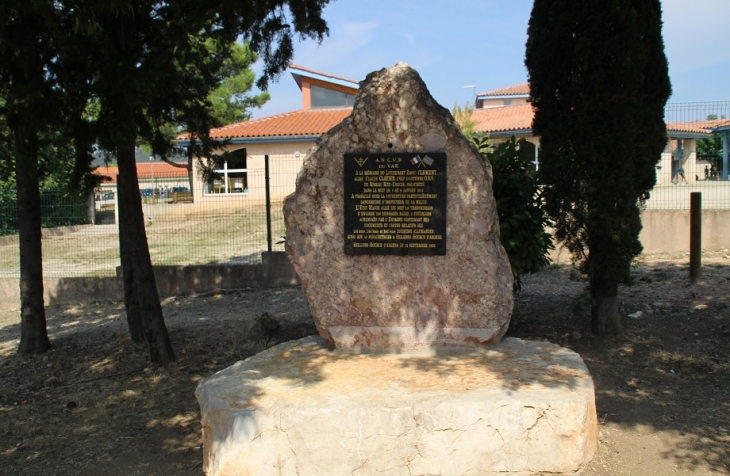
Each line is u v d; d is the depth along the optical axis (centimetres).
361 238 565
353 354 554
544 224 718
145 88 591
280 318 895
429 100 564
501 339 581
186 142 1702
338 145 568
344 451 426
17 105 601
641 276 962
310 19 739
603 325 700
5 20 536
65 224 1698
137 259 712
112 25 628
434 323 560
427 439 426
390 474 427
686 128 1950
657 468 432
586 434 435
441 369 502
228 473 425
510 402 429
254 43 740
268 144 2336
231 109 2948
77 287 1142
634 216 670
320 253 571
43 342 801
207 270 1126
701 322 723
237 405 442
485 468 427
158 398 623
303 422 427
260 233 1462
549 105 679
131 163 699
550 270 1077
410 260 562
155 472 471
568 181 674
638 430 488
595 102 647
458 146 557
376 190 563
